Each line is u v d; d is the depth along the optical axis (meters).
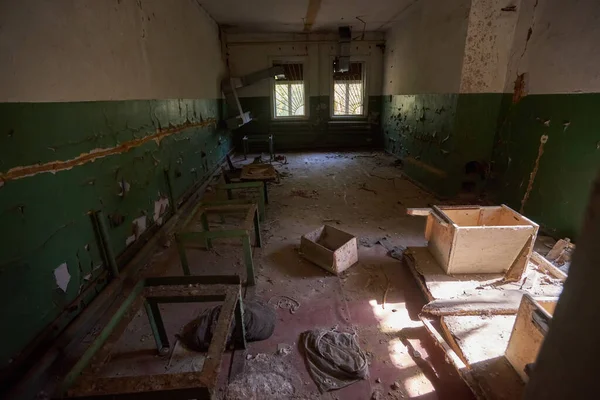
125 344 1.79
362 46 7.68
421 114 5.16
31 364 1.48
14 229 1.45
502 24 3.48
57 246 1.72
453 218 2.45
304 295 2.23
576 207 2.66
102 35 2.23
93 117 2.09
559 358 0.48
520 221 2.18
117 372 1.60
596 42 2.43
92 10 2.11
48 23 1.69
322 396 1.47
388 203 4.12
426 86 4.93
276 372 1.60
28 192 1.54
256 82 7.88
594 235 0.43
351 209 3.94
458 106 3.84
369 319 1.98
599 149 2.45
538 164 3.11
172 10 3.78
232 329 1.81
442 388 1.50
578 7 2.59
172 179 3.51
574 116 2.66
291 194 4.59
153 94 3.11
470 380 1.38
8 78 1.44
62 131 1.79
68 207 1.82
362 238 3.11
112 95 2.34
